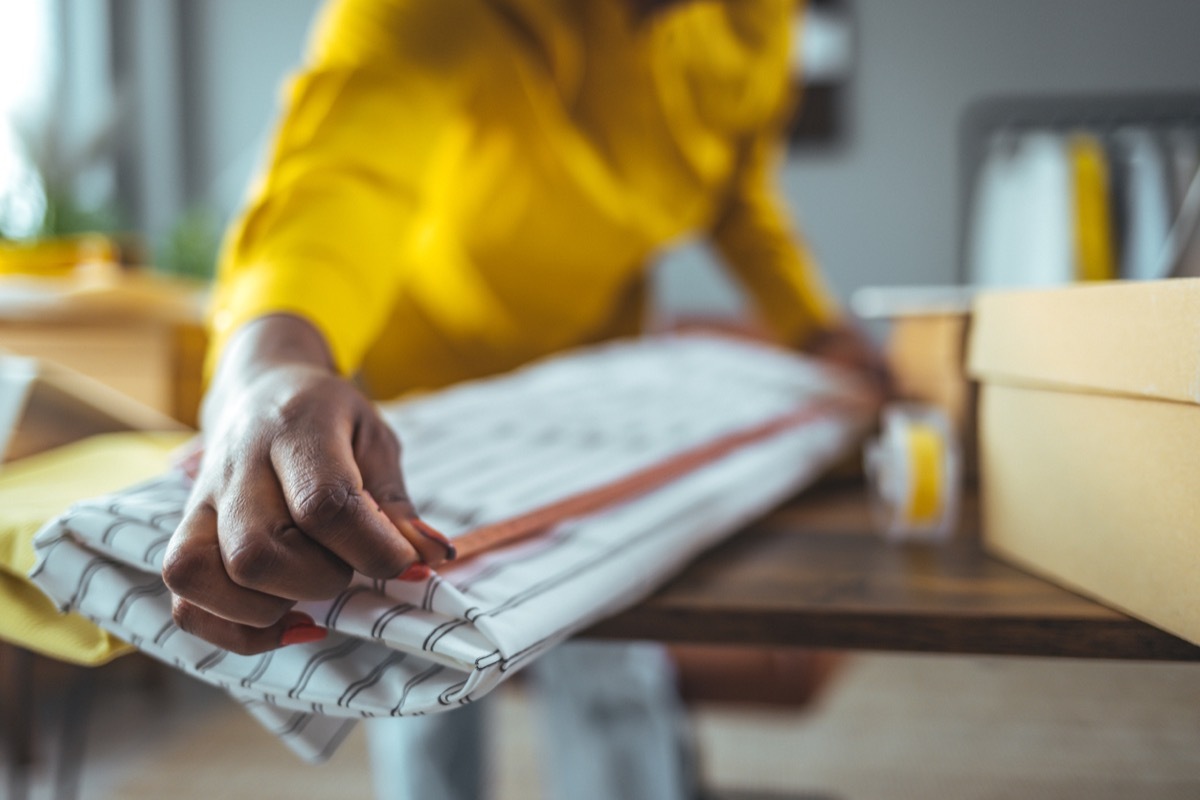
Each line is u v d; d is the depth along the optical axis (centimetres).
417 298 69
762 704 81
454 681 22
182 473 28
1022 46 287
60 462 36
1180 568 26
